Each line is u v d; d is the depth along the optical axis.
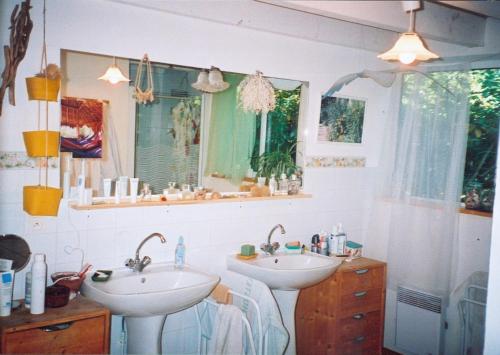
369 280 3.11
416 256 3.29
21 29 2.16
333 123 3.41
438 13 2.89
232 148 3.09
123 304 2.16
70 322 2.04
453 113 3.06
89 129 2.59
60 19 2.31
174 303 2.26
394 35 3.53
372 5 2.55
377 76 3.20
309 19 3.05
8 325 1.93
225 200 2.92
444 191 3.14
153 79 2.79
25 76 2.24
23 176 2.28
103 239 2.52
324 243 3.22
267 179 3.22
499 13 2.47
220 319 2.35
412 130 3.29
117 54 2.49
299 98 3.27
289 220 3.25
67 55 2.47
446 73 3.05
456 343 3.17
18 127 2.24
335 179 3.46
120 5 2.47
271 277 2.71
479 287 3.00
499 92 3.10
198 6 2.60
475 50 3.26
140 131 2.78
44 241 2.35
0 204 2.22
